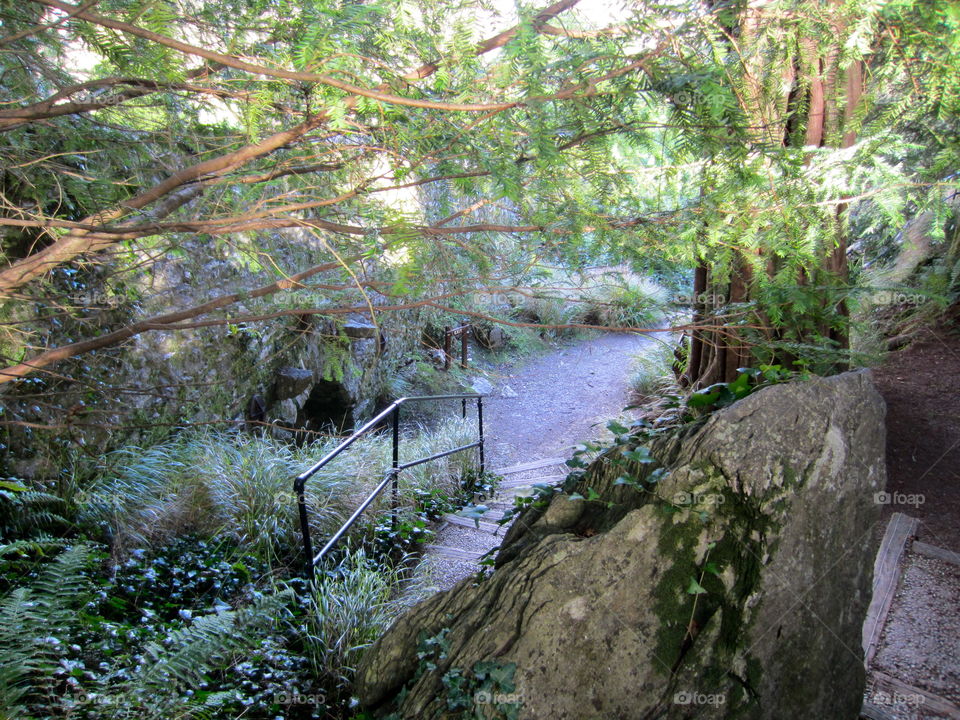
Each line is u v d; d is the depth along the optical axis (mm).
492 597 2305
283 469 4891
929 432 4074
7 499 3438
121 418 4254
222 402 5402
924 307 4992
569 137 1270
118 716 2221
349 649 3172
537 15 1137
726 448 2121
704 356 4594
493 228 1336
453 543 4801
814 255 1598
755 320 1705
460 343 9430
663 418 2873
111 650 2674
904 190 1498
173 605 3422
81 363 3885
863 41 1270
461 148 1343
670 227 1461
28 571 3164
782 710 2062
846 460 2256
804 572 2117
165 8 1151
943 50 1297
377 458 5605
